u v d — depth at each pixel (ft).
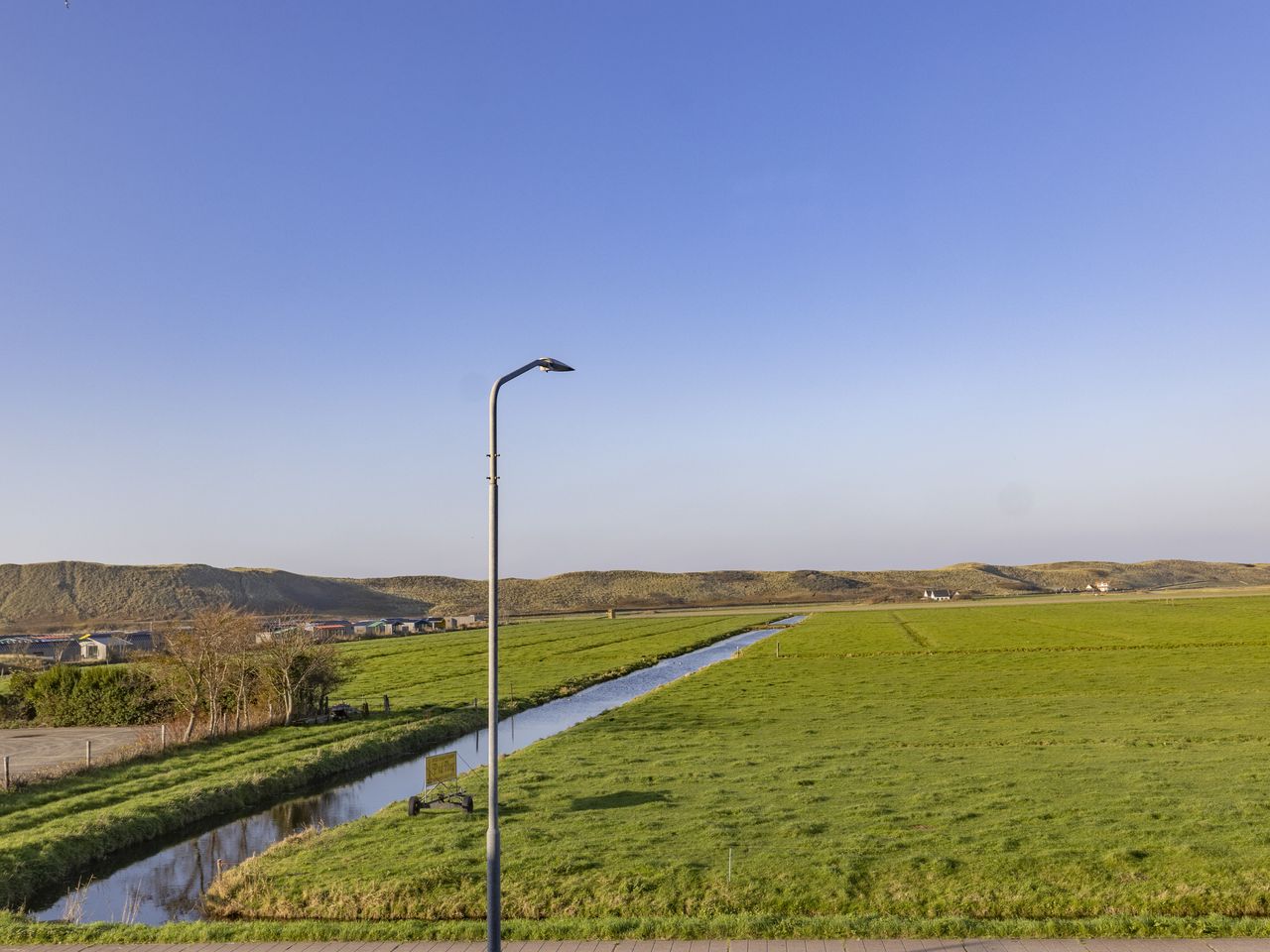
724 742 127.95
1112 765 101.96
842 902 61.21
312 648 167.63
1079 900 59.72
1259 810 79.25
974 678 199.31
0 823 91.91
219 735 143.95
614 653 327.06
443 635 511.40
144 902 74.43
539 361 47.88
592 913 61.87
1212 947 50.26
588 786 99.66
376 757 137.18
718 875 66.54
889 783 95.96
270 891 69.36
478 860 72.79
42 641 419.95
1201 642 271.28
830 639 346.74
